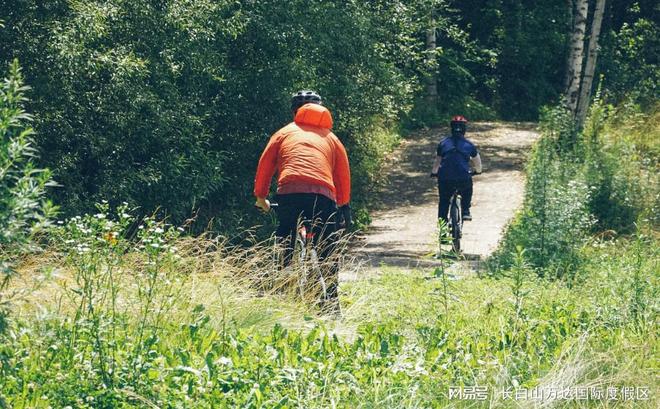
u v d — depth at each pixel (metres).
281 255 8.64
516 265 7.81
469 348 6.76
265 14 18.12
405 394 5.70
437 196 24.33
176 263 7.21
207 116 16.88
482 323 7.78
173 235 6.61
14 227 4.74
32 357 5.57
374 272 11.15
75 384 5.32
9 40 13.54
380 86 21.42
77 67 13.38
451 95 38.84
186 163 15.84
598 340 7.17
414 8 22.81
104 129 14.80
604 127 22.92
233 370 5.67
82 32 13.55
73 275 6.73
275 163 9.22
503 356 6.55
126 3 14.86
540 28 43.12
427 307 8.48
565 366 6.34
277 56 18.41
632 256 11.08
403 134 32.66
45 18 13.78
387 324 7.54
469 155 15.41
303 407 5.45
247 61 18.55
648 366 6.71
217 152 16.59
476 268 12.74
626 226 17.00
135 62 14.16
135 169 15.30
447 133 33.47
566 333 7.19
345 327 7.63
